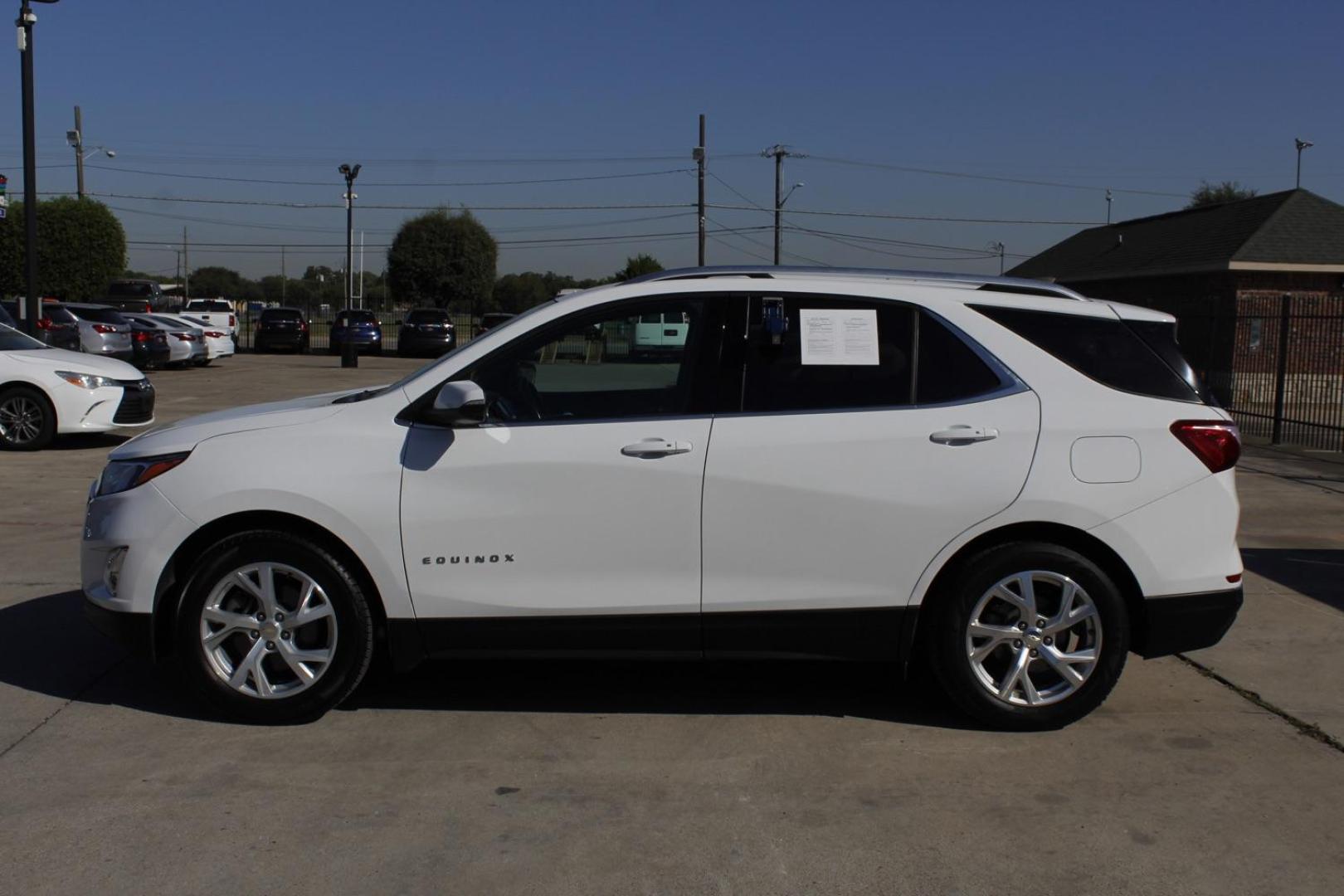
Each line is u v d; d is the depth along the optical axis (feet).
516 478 14.97
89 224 134.00
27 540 26.40
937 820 13.01
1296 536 29.17
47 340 71.92
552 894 11.37
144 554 15.15
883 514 14.98
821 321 15.48
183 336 92.53
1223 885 11.64
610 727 15.75
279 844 12.27
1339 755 14.94
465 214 210.79
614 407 15.39
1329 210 75.61
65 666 17.83
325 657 15.29
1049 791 13.79
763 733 15.57
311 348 145.48
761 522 15.01
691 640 15.25
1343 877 11.83
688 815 13.08
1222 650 19.33
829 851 12.26
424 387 15.46
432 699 16.79
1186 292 78.43
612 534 15.02
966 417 15.11
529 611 15.11
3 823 12.65
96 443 43.93
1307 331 63.93
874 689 17.37
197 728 15.47
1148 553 15.16
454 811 13.10
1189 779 14.15
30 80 60.13
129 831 12.50
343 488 14.96
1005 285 16.05
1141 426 15.19
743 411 15.20
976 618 15.28
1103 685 15.35
